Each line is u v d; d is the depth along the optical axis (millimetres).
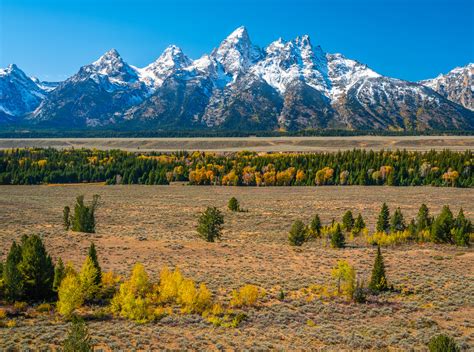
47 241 58188
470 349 28938
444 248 65562
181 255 54812
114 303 36062
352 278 40344
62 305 33875
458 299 39812
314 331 32656
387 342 30562
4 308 35062
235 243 65875
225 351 28484
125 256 52750
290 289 42594
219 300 38969
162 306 37469
